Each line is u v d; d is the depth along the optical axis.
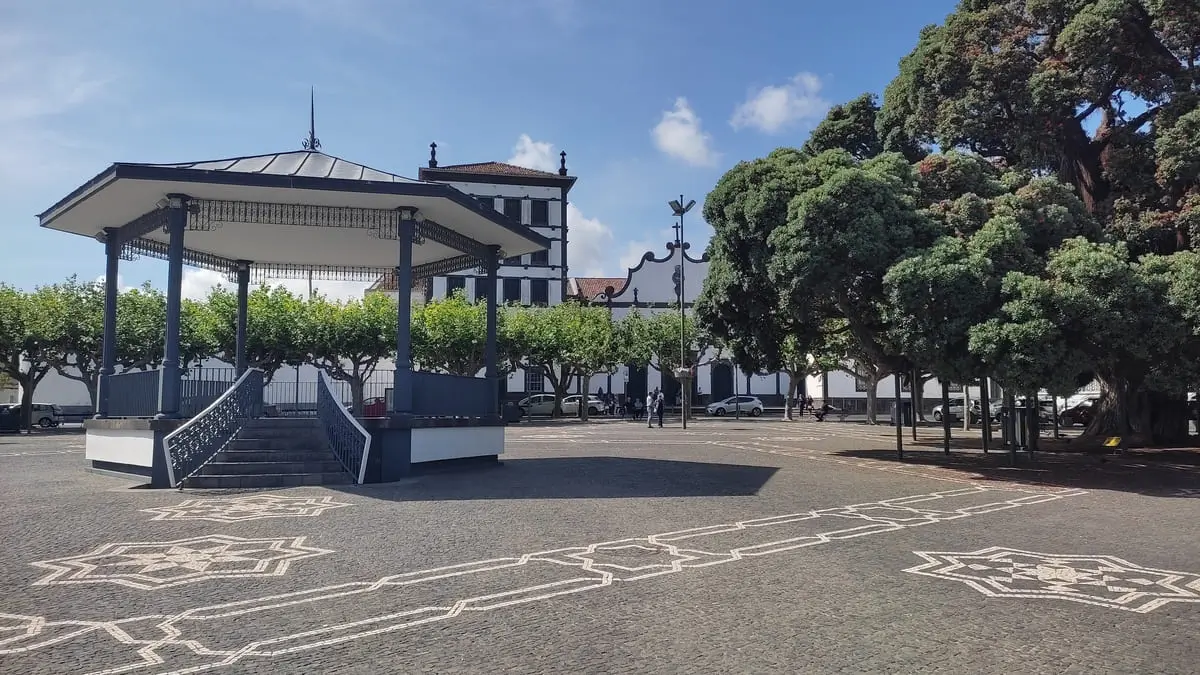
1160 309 15.07
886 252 16.62
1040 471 17.30
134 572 7.33
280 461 14.22
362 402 18.25
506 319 45.66
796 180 18.22
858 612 6.19
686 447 23.88
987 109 21.19
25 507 11.09
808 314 18.70
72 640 5.40
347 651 5.20
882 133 25.52
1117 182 20.94
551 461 18.64
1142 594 6.81
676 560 7.98
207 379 15.79
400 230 14.88
